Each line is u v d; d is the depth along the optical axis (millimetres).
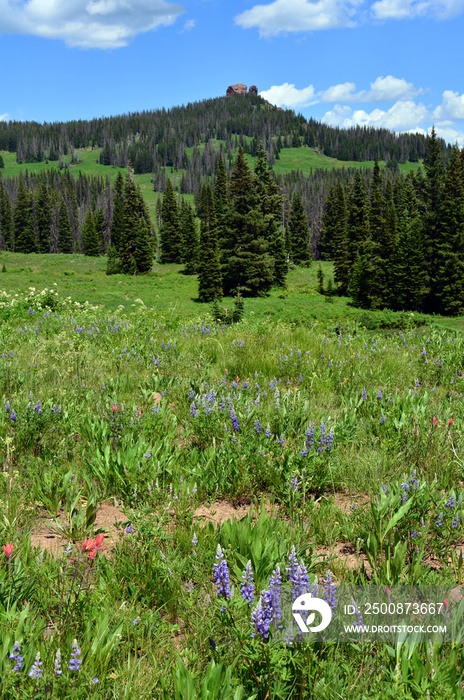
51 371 7438
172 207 118812
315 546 3533
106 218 151250
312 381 7652
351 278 77062
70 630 2412
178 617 2814
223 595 2576
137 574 2980
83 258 121000
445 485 4434
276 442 4766
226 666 2277
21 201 138750
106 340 10398
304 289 87375
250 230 78688
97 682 2096
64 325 12414
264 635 2264
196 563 3072
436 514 3570
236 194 78312
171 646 2521
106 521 3855
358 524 3684
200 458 4777
